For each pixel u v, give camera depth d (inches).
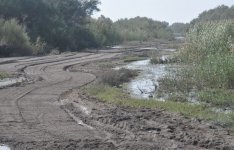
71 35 2792.8
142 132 512.7
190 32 1211.9
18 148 450.9
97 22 3671.3
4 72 1234.0
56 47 2576.3
